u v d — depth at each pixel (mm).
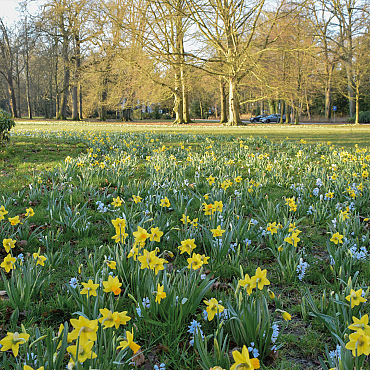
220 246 3557
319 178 6543
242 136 18078
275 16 26828
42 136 15094
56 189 5500
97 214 4945
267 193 6422
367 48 35969
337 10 36344
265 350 2236
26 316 2652
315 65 35031
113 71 34406
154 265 2301
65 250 3756
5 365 1835
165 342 2346
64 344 1826
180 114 38344
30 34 43781
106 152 10797
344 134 19828
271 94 28906
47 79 59438
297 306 2822
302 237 4363
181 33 29547
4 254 3697
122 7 26828
